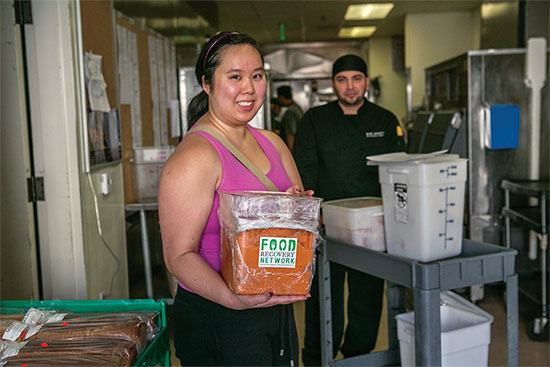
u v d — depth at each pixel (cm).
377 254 211
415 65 791
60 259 268
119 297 331
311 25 841
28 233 259
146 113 429
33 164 263
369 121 279
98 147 293
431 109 484
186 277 135
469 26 779
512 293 200
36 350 139
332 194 280
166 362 169
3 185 255
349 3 703
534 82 379
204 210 138
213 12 729
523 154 387
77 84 266
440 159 210
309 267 132
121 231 338
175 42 546
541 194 321
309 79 968
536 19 446
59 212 265
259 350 146
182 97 516
